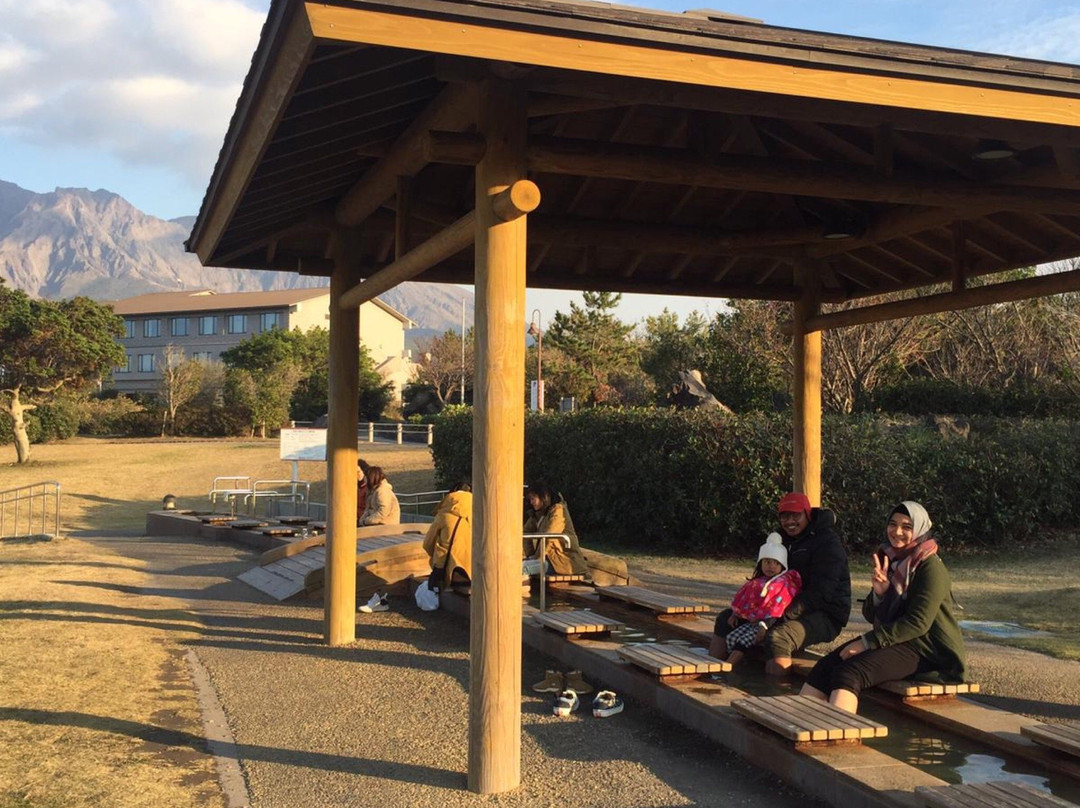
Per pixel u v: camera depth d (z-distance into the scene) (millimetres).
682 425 15945
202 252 8617
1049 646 7832
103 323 44156
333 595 8484
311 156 6270
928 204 6371
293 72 4238
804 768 4484
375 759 5367
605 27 4156
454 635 8688
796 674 6125
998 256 8859
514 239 4930
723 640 6516
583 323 51844
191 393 59531
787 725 4645
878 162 6203
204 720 6207
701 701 5539
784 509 6461
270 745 5680
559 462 19062
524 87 4977
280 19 4090
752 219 9133
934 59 4582
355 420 8539
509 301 4910
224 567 14359
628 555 15523
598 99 5066
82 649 8156
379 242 9195
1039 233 8383
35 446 49406
